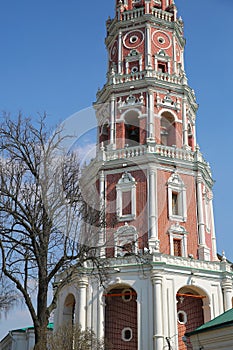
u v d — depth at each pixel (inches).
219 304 1612.9
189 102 2038.6
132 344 1545.3
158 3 2194.9
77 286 1595.7
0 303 953.5
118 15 2137.1
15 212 908.0
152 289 1536.7
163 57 2054.6
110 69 2103.8
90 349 1266.0
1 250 915.4
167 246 1694.1
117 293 1617.9
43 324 911.7
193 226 1772.9
